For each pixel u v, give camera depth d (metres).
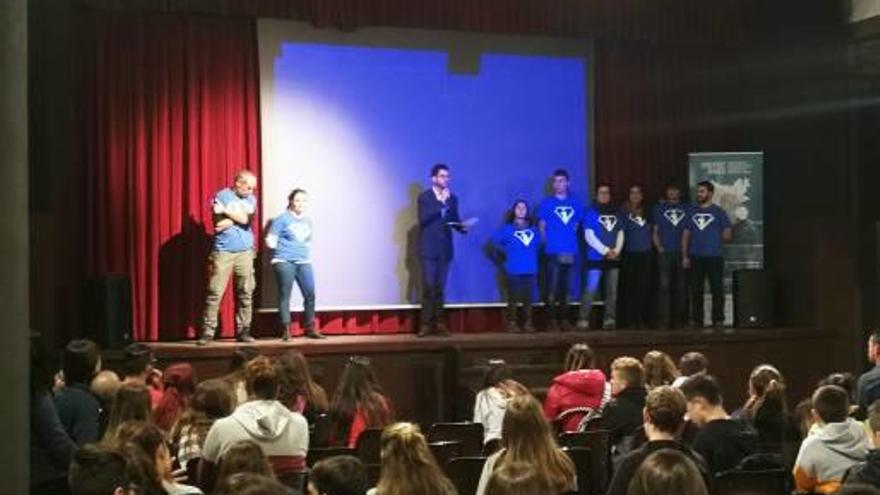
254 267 11.77
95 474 3.52
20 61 5.21
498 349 11.39
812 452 5.33
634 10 13.00
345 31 12.11
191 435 5.96
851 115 12.65
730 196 13.00
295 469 5.45
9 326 5.12
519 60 12.82
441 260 11.95
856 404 7.87
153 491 4.28
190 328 11.59
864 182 12.62
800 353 12.43
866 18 12.27
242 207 11.15
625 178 13.19
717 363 12.05
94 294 10.59
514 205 12.55
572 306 12.85
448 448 6.29
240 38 11.83
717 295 12.73
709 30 13.27
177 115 11.58
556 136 12.95
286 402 6.43
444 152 12.54
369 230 12.27
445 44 12.53
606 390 7.67
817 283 12.79
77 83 11.24
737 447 5.35
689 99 13.38
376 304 12.27
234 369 7.34
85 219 11.25
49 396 5.61
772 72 13.26
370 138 12.29
